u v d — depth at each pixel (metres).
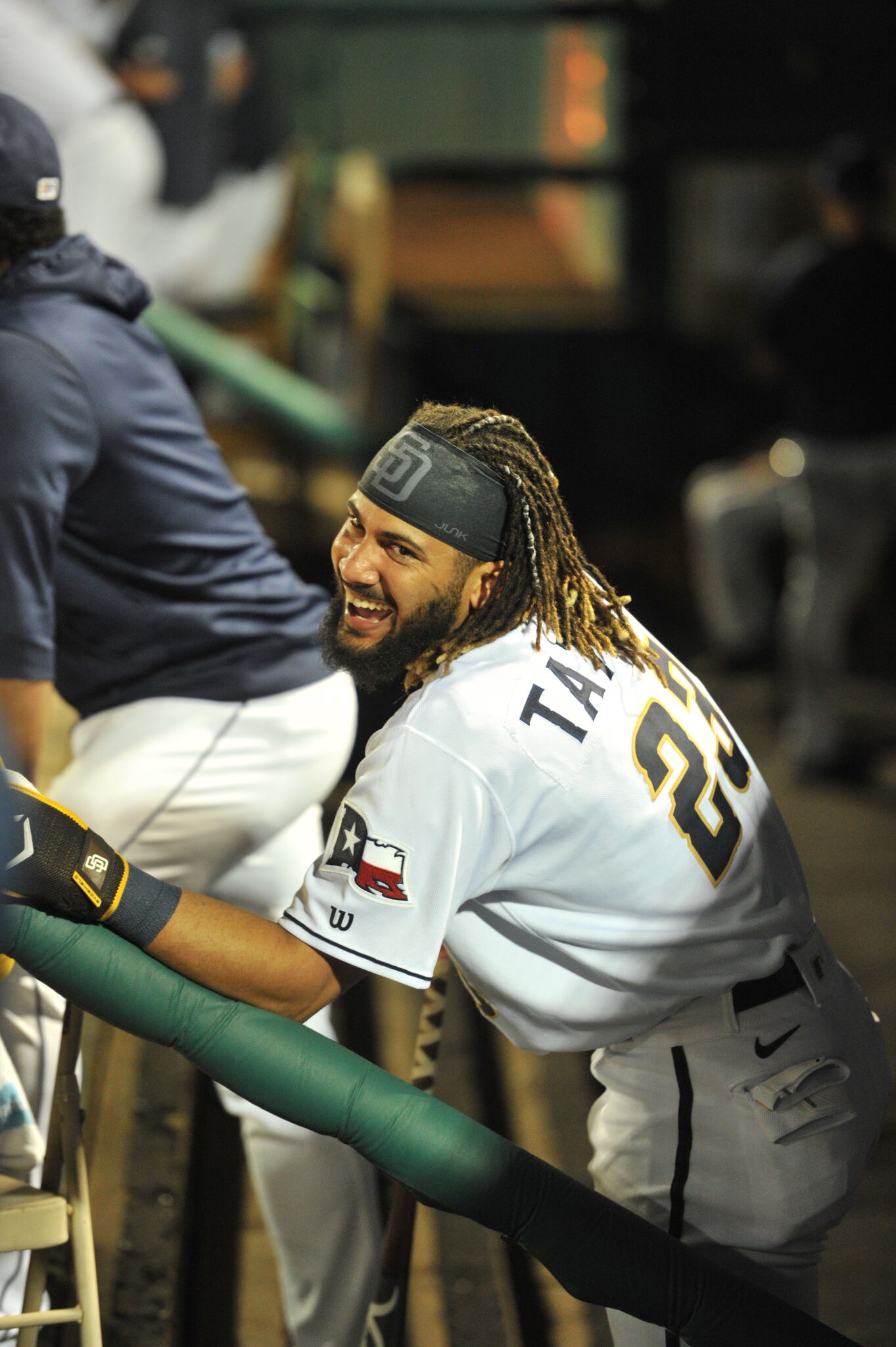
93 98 21.36
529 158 27.34
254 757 7.94
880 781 18.44
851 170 17.03
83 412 7.14
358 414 24.81
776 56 24.88
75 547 7.59
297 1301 8.02
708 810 5.87
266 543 8.35
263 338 24.30
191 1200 10.23
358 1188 7.80
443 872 5.43
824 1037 6.07
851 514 17.81
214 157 22.77
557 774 5.49
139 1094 11.34
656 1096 6.11
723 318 28.75
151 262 22.75
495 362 28.09
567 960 5.90
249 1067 5.36
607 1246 5.57
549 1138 11.07
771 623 23.12
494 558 5.57
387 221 25.36
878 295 17.16
